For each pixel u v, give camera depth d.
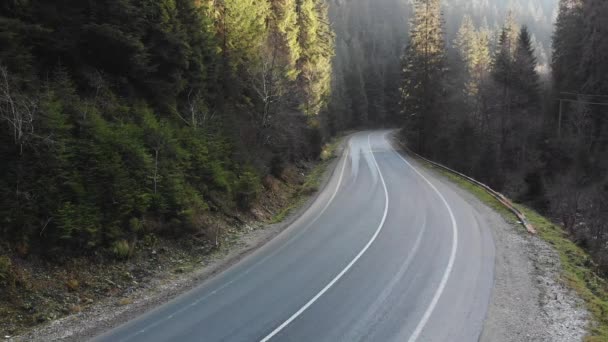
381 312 9.32
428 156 45.16
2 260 9.85
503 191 34.12
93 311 10.16
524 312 9.12
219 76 23.98
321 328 8.72
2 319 9.12
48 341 8.67
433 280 11.00
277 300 10.25
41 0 14.72
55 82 13.83
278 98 25.34
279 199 22.95
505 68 41.81
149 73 18.36
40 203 11.25
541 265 12.09
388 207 20.19
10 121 10.93
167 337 8.63
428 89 44.03
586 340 7.89
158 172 15.34
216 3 24.89
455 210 19.06
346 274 11.76
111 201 13.06
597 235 21.38
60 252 11.27
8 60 12.22
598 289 10.68
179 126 19.08
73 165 12.41
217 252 14.75
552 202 27.23
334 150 47.91
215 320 9.33
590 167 32.34
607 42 35.56
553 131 39.25
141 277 12.22
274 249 14.69
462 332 8.32
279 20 34.19
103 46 15.95
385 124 93.25
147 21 17.48
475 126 44.53
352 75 85.00
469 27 68.12
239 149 21.84
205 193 17.61
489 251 13.30
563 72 42.06
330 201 22.47
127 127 15.04
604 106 35.69
